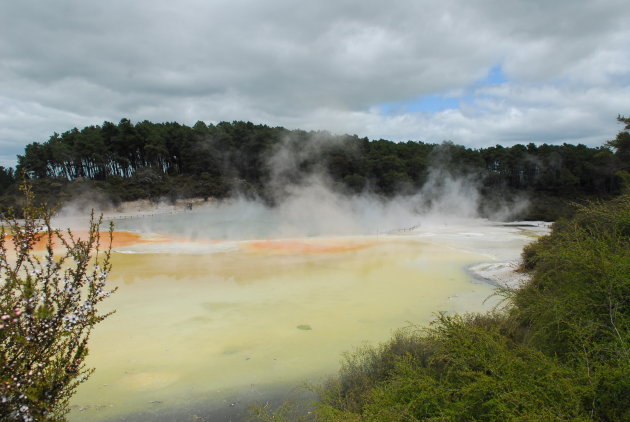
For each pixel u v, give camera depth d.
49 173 79.38
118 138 82.56
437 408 4.13
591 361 3.73
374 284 18.78
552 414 3.21
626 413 3.23
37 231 3.86
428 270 22.08
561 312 4.53
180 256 26.92
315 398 8.18
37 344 3.45
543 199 74.06
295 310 14.70
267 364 10.16
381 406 4.55
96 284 3.92
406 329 12.16
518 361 4.02
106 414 7.88
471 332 4.89
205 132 89.06
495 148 96.88
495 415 3.60
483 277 19.94
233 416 7.79
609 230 5.61
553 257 5.58
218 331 12.55
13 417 3.16
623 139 27.55
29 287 3.45
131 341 11.73
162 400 8.42
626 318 4.15
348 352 10.65
